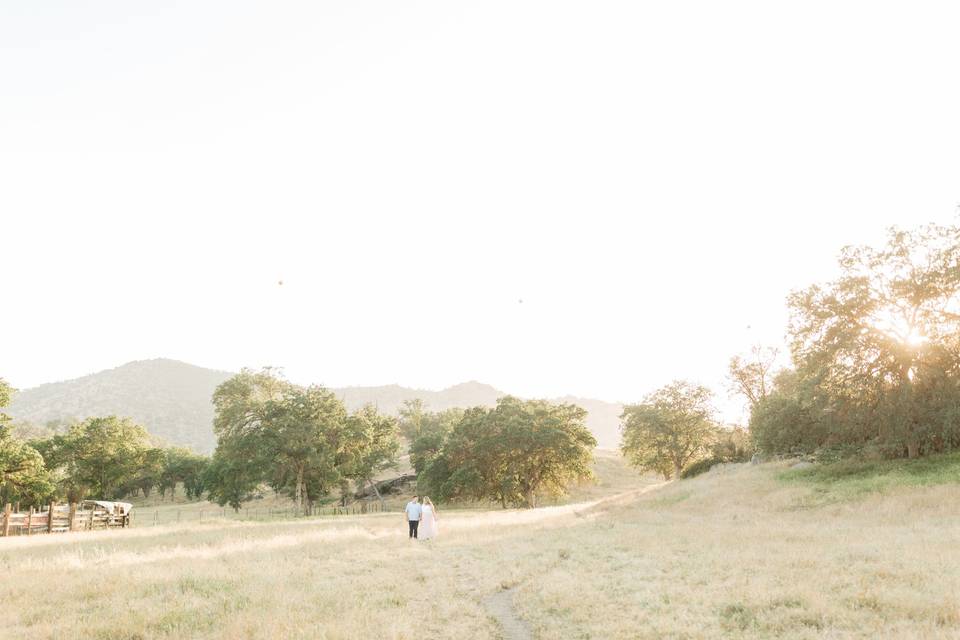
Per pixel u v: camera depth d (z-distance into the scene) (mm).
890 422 37188
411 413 125250
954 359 36688
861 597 10125
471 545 20188
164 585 11977
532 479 69812
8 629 8812
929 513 24797
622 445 87000
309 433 64312
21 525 34406
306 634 8344
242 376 73812
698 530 23609
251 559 16016
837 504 30266
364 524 33281
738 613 9773
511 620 10414
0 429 48062
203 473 81250
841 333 38062
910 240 38125
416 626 9250
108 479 75375
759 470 48219
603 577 13609
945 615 8781
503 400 73625
